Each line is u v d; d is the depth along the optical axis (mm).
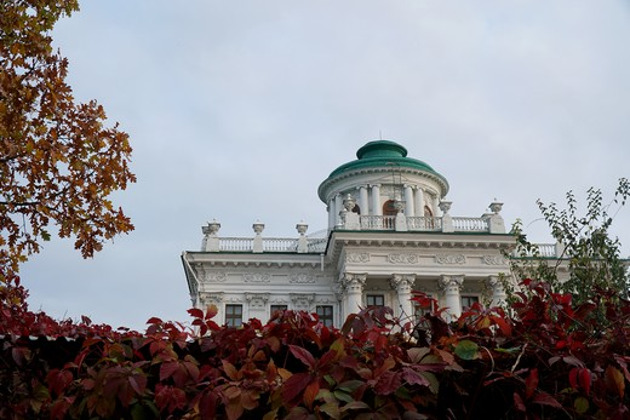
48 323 4805
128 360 3424
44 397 3434
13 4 8508
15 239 8531
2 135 7828
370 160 41906
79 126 8453
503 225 33219
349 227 33344
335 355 2975
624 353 3227
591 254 9812
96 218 8625
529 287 3660
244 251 35250
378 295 33000
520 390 3129
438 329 3336
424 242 32188
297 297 34469
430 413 3098
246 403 2957
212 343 3484
